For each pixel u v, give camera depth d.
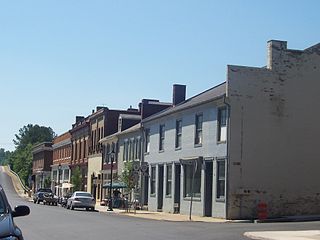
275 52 33.88
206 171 34.69
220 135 33.50
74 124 83.25
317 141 34.12
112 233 20.45
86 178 71.19
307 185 33.53
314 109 34.34
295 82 34.12
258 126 32.91
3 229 8.01
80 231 21.44
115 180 54.53
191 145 37.22
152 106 50.41
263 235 19.44
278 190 32.81
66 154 87.00
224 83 40.56
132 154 50.91
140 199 46.38
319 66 34.84
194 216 34.53
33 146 141.00
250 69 33.16
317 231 21.38
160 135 43.69
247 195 32.09
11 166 172.75
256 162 32.56
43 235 19.62
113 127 63.59
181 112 39.31
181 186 38.25
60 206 56.72
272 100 33.44
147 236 19.17
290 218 30.84
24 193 108.00
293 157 33.47
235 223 27.98
